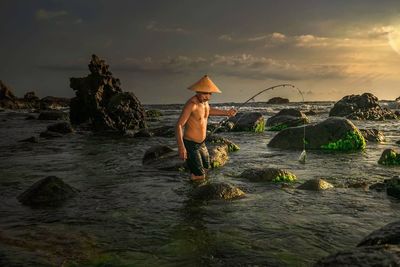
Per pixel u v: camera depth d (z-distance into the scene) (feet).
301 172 29.43
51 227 16.97
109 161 36.29
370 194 22.36
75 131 73.82
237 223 17.46
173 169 30.30
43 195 21.79
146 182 26.32
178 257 13.84
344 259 10.36
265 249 14.49
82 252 14.19
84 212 19.47
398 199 21.26
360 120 93.04
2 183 26.58
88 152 43.34
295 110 79.05
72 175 29.32
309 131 44.37
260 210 19.38
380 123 83.56
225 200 21.26
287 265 13.12
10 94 225.35
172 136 61.82
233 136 59.21
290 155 38.50
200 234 16.12
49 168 32.60
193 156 26.32
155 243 15.19
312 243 15.07
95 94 85.76
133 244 15.08
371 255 10.19
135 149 46.09
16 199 22.20
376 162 33.91
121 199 21.90
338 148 42.34
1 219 18.34
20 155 40.98
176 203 20.89
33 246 14.37
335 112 104.06
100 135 67.21
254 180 26.30
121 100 81.92
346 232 16.24
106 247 14.76
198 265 13.15
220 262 13.38
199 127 26.32
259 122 68.13
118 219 18.28
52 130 70.79
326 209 19.45
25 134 68.13
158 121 104.88
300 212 18.99
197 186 24.80
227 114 28.53
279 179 26.20
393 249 10.40
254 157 37.27
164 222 17.75
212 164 31.63
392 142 49.21
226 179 26.91
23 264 12.62
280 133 46.06
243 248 14.61
